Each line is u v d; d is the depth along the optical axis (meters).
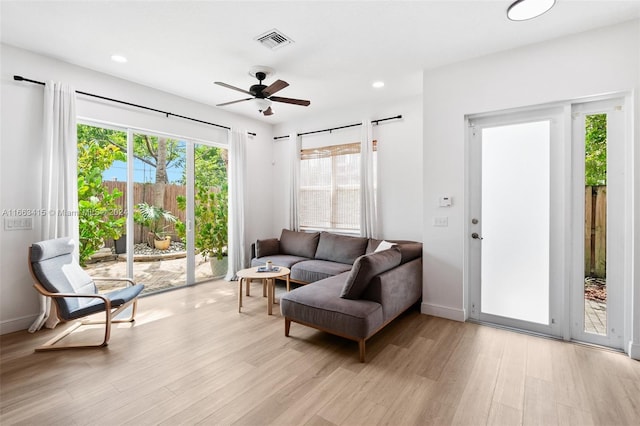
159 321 3.19
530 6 2.21
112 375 2.17
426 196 3.37
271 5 2.27
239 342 2.71
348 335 2.43
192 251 4.64
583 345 2.63
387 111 4.41
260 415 1.76
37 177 3.06
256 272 3.66
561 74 2.66
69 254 3.03
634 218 2.39
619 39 2.44
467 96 3.11
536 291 2.93
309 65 3.28
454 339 2.76
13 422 1.69
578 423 1.69
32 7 2.31
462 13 2.35
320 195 5.11
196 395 1.95
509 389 2.00
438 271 3.32
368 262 2.54
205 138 4.69
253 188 5.44
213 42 2.82
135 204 3.98
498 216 3.11
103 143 3.67
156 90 4.05
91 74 3.44
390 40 2.76
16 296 2.94
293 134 5.32
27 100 3.00
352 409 1.81
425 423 1.69
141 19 2.47
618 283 2.56
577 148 2.72
